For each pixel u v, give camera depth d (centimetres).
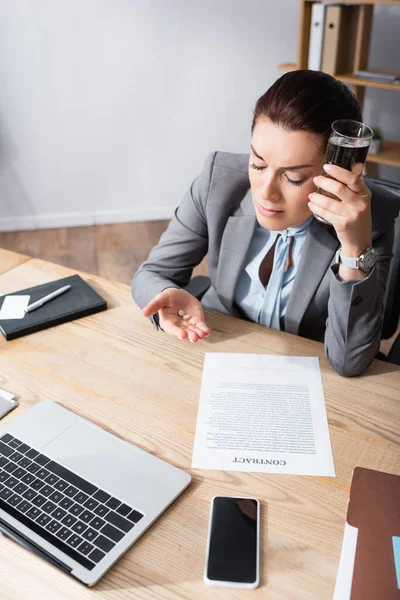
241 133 348
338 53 296
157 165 351
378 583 68
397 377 107
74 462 86
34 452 88
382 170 340
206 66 325
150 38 312
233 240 132
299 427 94
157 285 126
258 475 85
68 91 319
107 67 317
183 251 140
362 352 104
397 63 316
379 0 267
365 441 91
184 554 73
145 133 340
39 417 95
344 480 84
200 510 79
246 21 314
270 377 105
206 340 116
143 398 100
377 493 81
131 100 329
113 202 359
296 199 103
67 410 96
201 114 339
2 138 324
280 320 133
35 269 143
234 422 95
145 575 70
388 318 144
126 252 326
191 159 353
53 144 332
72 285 133
